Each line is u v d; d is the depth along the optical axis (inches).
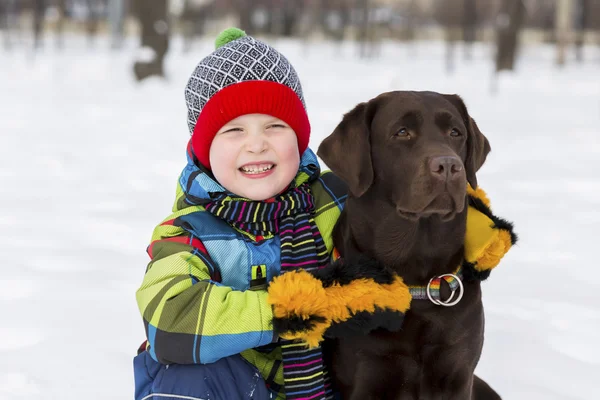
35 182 300.0
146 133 426.3
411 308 106.7
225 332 98.7
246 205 110.2
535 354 145.2
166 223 111.0
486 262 108.6
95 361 136.9
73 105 551.2
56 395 125.0
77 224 236.8
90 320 156.0
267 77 114.4
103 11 1833.2
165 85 658.8
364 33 1208.2
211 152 114.3
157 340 100.0
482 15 1788.9
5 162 340.2
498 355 145.0
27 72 761.6
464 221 107.9
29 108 532.4
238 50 115.0
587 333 156.5
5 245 211.9
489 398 124.4
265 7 1822.1
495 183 306.0
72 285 177.0
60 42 1089.4
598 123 490.3
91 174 316.2
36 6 1259.8
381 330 105.9
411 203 103.0
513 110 549.3
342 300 98.4
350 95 596.4
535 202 273.9
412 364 107.7
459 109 114.5
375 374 108.8
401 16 1973.4
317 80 733.9
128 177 310.5
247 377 106.4
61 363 135.9
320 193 123.6
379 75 771.4
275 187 113.0
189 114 121.3
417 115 107.5
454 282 107.5
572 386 133.1
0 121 469.1
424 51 1455.5
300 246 112.0
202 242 108.0
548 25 2116.1
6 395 124.0
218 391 103.5
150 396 103.9
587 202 275.3
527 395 128.9
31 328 151.2
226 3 1798.7
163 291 100.9
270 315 99.2
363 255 107.0
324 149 113.9
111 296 170.2
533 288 184.7
